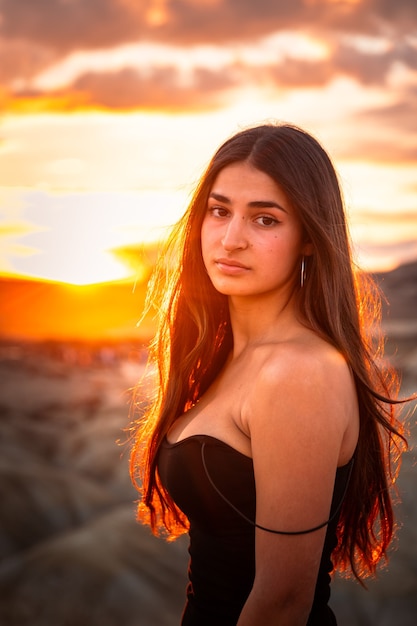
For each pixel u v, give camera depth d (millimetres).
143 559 19625
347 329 1611
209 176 1698
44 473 27688
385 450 1760
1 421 35688
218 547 1577
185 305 1924
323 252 1593
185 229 1845
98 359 52500
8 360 52656
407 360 28797
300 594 1457
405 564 18469
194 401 1896
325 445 1434
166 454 1692
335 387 1470
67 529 22750
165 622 17484
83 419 36719
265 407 1466
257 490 1480
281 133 1629
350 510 1740
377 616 16641
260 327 1688
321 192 1607
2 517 22922
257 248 1606
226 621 1587
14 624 17219
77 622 17484
